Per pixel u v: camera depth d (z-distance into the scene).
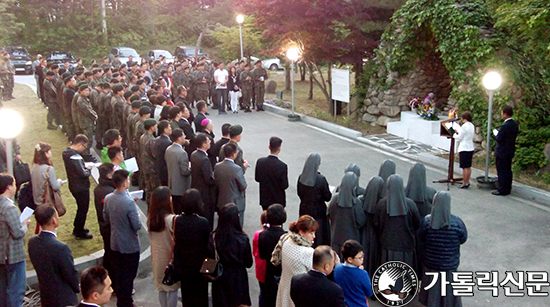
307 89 25.91
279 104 20.67
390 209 6.12
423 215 6.75
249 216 9.66
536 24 10.30
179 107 10.27
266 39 25.48
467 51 13.04
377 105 16.44
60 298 5.29
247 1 18.05
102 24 41.97
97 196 6.67
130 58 27.86
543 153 11.59
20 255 5.92
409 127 14.87
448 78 16.20
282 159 13.07
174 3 46.75
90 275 4.15
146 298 6.91
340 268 5.09
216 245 5.67
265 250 5.51
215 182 7.89
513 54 13.02
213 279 5.43
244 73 19.77
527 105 12.48
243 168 8.73
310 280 4.39
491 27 13.43
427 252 5.89
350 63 18.39
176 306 6.32
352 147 14.27
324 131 16.34
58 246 5.23
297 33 17.38
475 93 12.82
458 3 13.88
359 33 17.44
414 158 13.10
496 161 10.38
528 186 10.61
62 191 10.81
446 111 15.63
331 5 16.52
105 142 8.20
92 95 13.95
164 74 18.73
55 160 12.85
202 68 19.84
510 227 8.88
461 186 10.91
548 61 12.18
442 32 13.75
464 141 10.61
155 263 6.12
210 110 20.59
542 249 8.04
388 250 6.30
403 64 15.65
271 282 5.77
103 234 6.62
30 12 39.75
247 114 19.52
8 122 6.29
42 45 39.84
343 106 19.78
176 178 8.30
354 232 6.56
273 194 7.86
